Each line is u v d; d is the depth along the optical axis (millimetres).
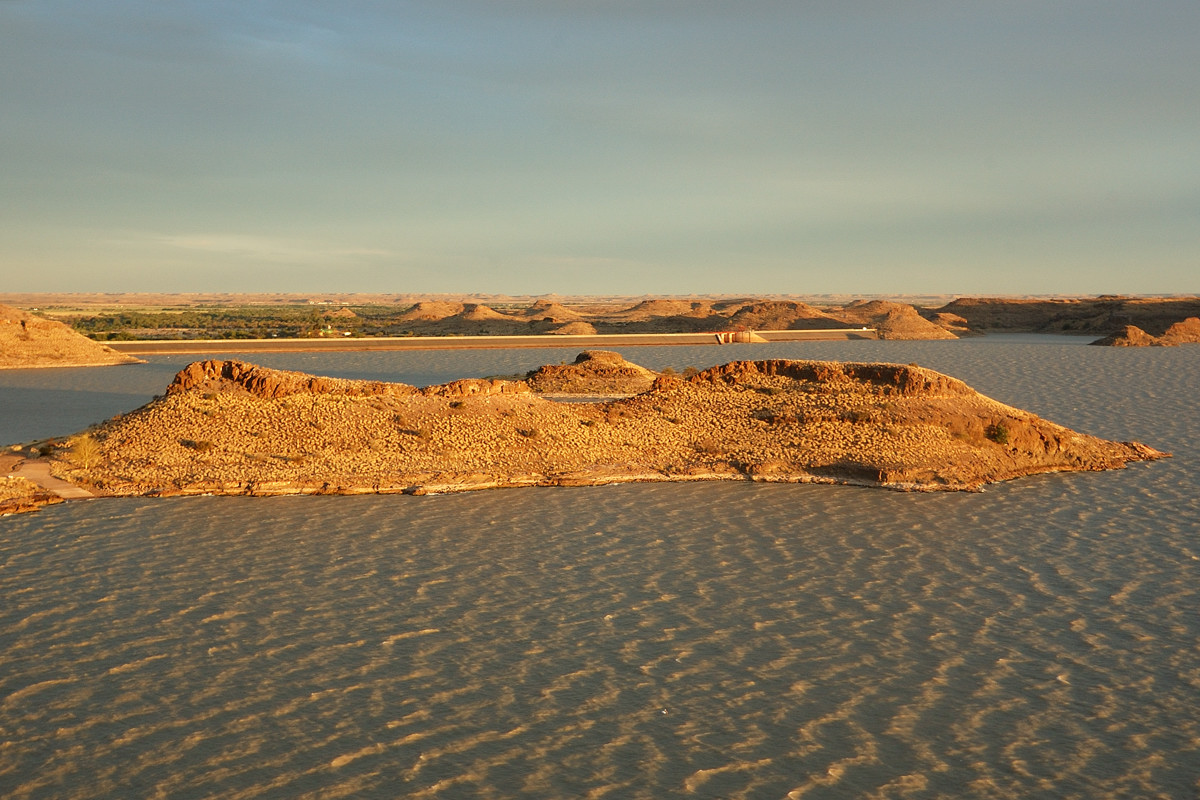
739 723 33375
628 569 49469
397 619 42188
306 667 37219
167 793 28547
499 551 52156
